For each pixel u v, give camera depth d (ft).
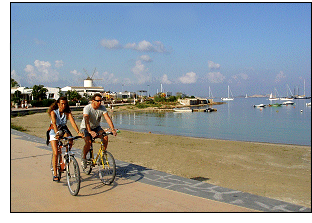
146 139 60.29
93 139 19.30
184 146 50.11
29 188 17.51
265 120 144.15
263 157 40.19
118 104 326.03
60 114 18.24
